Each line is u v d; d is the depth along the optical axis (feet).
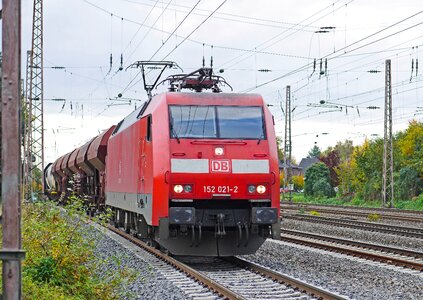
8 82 20.08
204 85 64.90
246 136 54.75
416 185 200.54
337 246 67.51
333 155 324.39
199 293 41.24
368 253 60.08
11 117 20.04
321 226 102.17
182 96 55.67
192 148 53.42
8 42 20.13
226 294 39.32
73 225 40.93
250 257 61.87
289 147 221.87
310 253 64.03
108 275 38.83
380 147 215.72
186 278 47.44
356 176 225.56
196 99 55.62
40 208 44.45
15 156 20.03
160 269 52.47
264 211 52.95
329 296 37.35
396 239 79.41
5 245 19.93
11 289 19.81
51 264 37.14
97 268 44.16
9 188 19.99
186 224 51.96
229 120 55.11
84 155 125.90
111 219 96.07
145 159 57.26
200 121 54.60
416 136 212.64
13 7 20.18
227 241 55.01
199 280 45.75
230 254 55.01
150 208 54.44
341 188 251.60
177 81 65.51
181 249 54.44
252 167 53.88
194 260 59.77
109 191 89.81
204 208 54.29
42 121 139.64
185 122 54.34
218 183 53.06
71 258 38.19
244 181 53.47
